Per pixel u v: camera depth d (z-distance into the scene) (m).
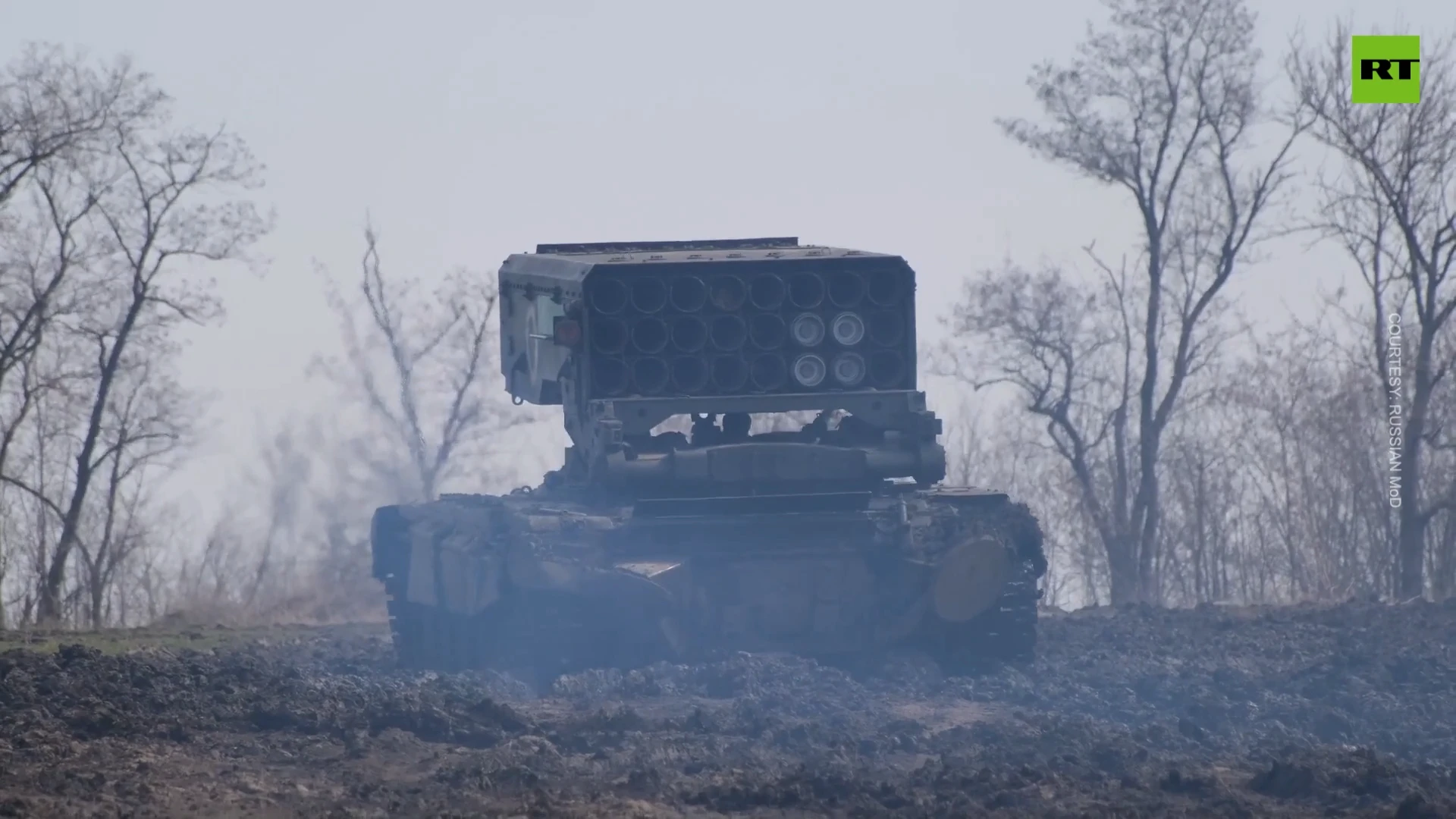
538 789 65.19
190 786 67.50
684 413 97.06
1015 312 187.75
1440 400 193.75
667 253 104.94
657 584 90.81
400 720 78.44
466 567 96.94
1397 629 111.69
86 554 191.62
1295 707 82.00
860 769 69.81
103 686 86.25
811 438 101.69
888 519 95.00
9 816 60.62
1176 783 66.00
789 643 94.19
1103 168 185.62
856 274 98.81
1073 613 135.50
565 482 104.56
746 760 71.12
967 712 83.19
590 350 97.25
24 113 184.50
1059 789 65.81
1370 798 63.84
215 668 94.25
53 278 187.62
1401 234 182.62
